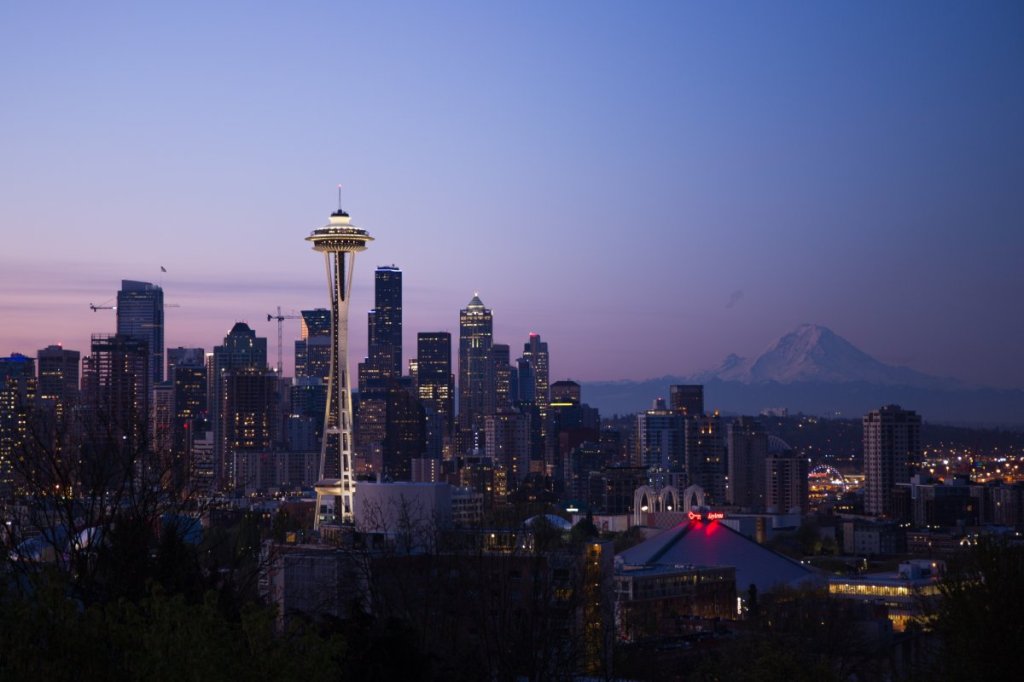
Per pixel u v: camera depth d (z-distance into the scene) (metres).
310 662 53.78
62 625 50.12
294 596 141.00
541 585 121.00
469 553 137.75
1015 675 91.19
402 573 130.25
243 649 54.06
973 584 95.38
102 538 92.12
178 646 50.41
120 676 50.50
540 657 109.62
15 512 95.81
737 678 124.00
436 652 107.31
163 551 94.50
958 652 94.19
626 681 128.25
